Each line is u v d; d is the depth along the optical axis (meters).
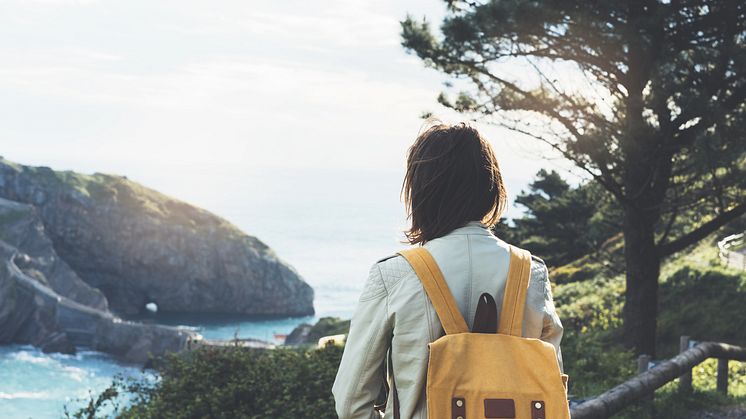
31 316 96.44
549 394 1.72
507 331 1.84
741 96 13.23
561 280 32.44
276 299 143.00
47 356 90.56
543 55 13.56
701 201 15.72
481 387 1.72
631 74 13.07
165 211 141.88
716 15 12.90
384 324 1.84
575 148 13.10
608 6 12.42
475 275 1.88
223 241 141.00
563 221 28.38
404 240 2.05
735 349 9.38
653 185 14.83
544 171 31.08
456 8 14.00
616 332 19.05
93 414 8.74
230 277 140.25
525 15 12.42
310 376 8.24
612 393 6.52
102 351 94.50
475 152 1.98
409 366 1.81
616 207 18.55
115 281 137.00
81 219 134.12
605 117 13.54
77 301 120.06
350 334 1.89
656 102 12.09
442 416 1.72
